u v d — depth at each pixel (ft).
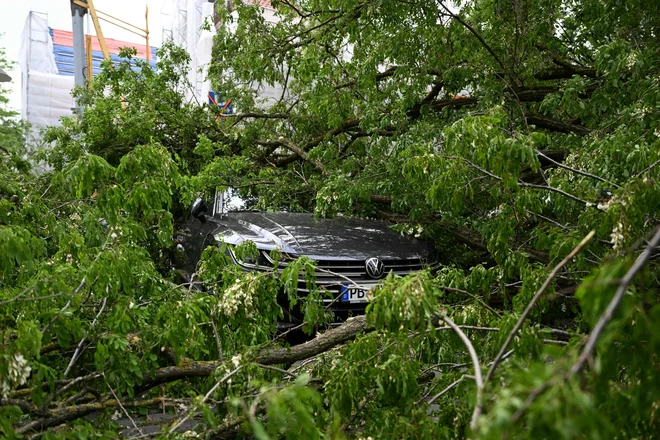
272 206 21.33
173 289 10.78
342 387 7.13
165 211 11.23
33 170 23.39
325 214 19.12
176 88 27.14
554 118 20.86
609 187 9.59
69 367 7.95
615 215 7.17
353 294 14.93
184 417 7.51
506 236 11.03
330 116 21.83
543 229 11.89
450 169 10.32
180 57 26.99
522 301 9.14
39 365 6.64
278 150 31.37
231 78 27.71
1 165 14.90
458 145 10.03
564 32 22.20
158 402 8.32
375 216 21.66
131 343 8.59
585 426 3.00
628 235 6.91
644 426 4.86
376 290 6.67
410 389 7.09
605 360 4.26
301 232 16.98
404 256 16.30
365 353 7.91
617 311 3.68
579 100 16.12
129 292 9.24
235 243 16.22
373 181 18.65
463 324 8.64
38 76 88.02
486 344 7.90
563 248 9.16
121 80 25.98
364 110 20.79
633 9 18.06
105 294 8.80
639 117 13.57
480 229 15.37
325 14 23.72
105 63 25.77
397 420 6.77
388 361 7.09
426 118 20.84
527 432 3.63
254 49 25.32
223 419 8.16
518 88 20.16
